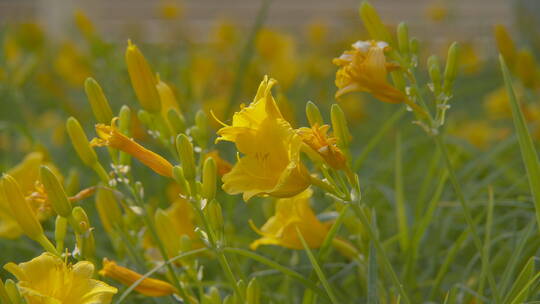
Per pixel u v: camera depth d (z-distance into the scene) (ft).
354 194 5.31
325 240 5.59
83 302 5.19
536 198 5.24
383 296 5.74
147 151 5.45
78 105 12.53
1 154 9.84
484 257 5.44
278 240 5.74
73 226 5.43
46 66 14.01
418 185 7.53
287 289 6.06
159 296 5.60
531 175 5.24
